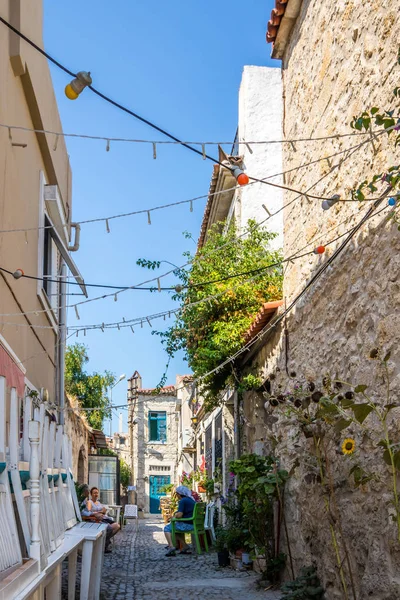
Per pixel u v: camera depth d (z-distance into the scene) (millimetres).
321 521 7055
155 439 44000
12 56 7500
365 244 6051
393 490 4945
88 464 23891
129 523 31297
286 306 9023
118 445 51594
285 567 8773
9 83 7418
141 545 16938
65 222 11867
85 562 6707
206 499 22078
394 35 5531
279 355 9531
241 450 13242
